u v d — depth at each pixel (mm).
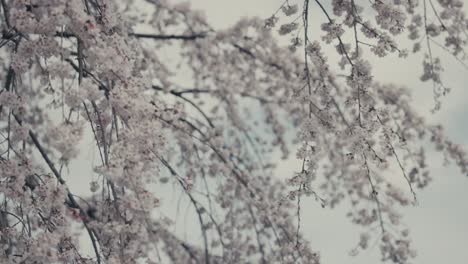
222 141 5176
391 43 3070
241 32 5289
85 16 2715
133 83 2773
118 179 2625
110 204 2816
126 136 2680
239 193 5211
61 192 2705
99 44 2744
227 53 5582
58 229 2789
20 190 2762
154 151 2777
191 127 5184
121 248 2709
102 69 2773
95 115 2898
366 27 3086
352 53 3156
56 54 2744
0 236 2965
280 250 4742
